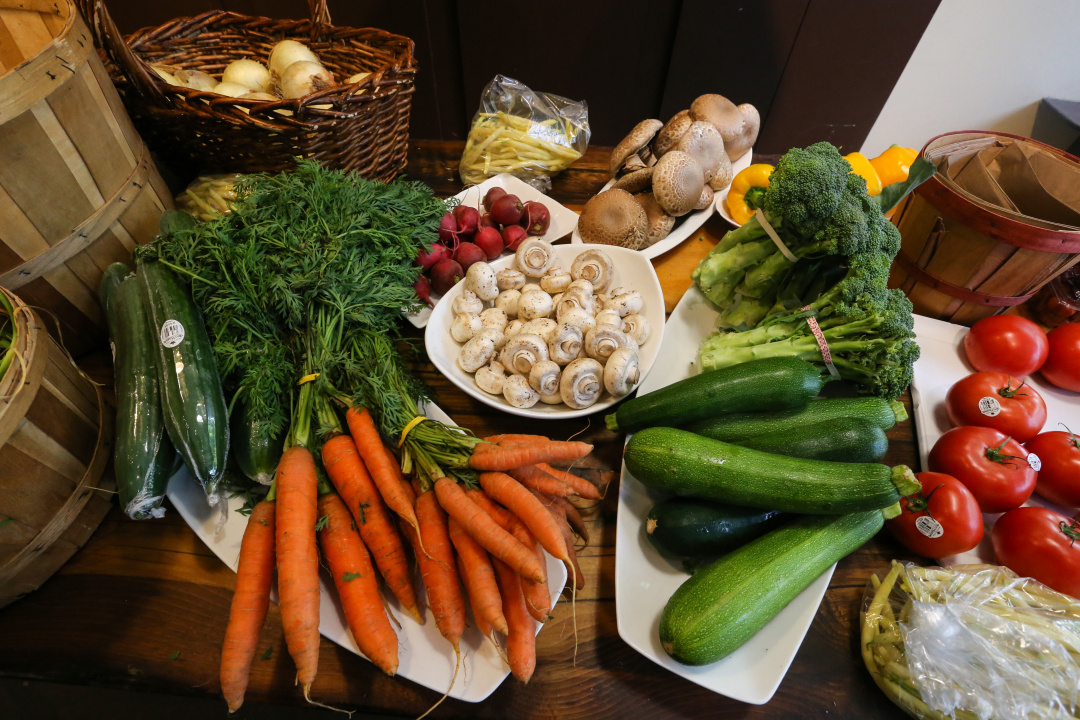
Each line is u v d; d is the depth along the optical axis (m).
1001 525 0.92
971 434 0.98
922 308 1.32
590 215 1.39
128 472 0.84
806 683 0.82
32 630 0.86
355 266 1.09
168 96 1.14
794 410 0.96
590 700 0.81
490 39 2.40
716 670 0.78
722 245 1.22
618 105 2.66
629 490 0.96
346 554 0.81
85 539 0.94
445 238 1.33
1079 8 2.16
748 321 1.21
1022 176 1.19
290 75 1.35
